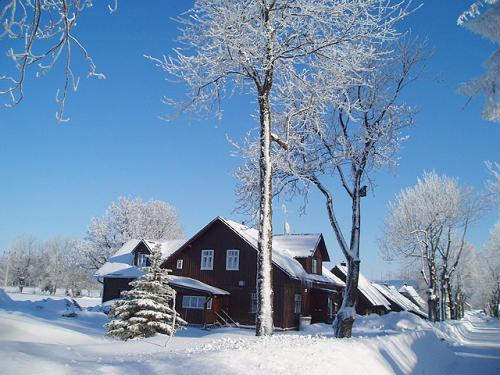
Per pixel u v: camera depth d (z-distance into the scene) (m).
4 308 26.19
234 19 10.73
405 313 33.31
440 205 39.91
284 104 14.43
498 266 49.62
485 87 8.45
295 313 34.31
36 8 4.31
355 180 18.02
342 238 17.84
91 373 5.19
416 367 12.15
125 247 45.19
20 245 95.00
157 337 17.44
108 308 34.53
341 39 11.58
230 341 8.95
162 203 63.28
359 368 8.27
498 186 23.91
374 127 17.73
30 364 5.02
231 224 35.56
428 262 40.22
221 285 34.78
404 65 17.95
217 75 12.25
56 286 82.06
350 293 17.11
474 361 17.88
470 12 8.04
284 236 40.59
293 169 16.02
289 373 6.59
